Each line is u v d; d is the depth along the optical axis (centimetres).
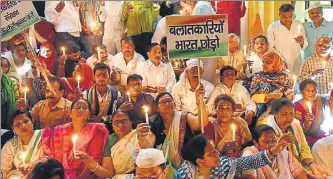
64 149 364
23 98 378
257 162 357
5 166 358
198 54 360
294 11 448
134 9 427
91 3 427
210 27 358
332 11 446
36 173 344
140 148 371
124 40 406
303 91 399
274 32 425
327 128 399
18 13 360
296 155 387
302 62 421
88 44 428
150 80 404
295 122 389
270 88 402
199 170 356
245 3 435
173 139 374
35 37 411
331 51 420
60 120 379
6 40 388
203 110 375
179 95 394
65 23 420
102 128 371
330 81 418
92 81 399
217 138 378
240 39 435
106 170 365
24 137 363
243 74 416
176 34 356
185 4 432
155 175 354
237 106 392
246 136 380
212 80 409
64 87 388
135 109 384
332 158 387
